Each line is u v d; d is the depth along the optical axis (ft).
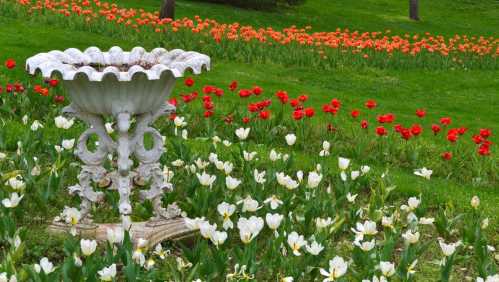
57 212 21.74
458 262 19.67
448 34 108.27
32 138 25.41
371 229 17.70
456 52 69.87
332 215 21.71
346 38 61.72
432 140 37.86
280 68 58.90
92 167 20.40
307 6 113.80
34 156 25.53
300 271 16.90
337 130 35.83
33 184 20.84
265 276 18.17
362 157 32.73
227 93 46.60
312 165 29.37
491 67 68.39
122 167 19.52
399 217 23.02
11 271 15.02
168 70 18.28
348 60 61.82
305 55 60.39
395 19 114.01
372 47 65.77
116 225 19.97
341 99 49.65
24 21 62.03
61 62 19.83
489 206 26.27
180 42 59.00
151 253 19.12
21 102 33.42
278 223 17.04
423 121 45.09
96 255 17.92
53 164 24.27
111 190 23.12
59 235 19.39
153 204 21.09
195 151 27.55
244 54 59.36
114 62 21.67
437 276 20.12
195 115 35.24
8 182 20.12
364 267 17.54
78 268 15.20
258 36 58.65
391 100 53.88
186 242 20.47
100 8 82.07
